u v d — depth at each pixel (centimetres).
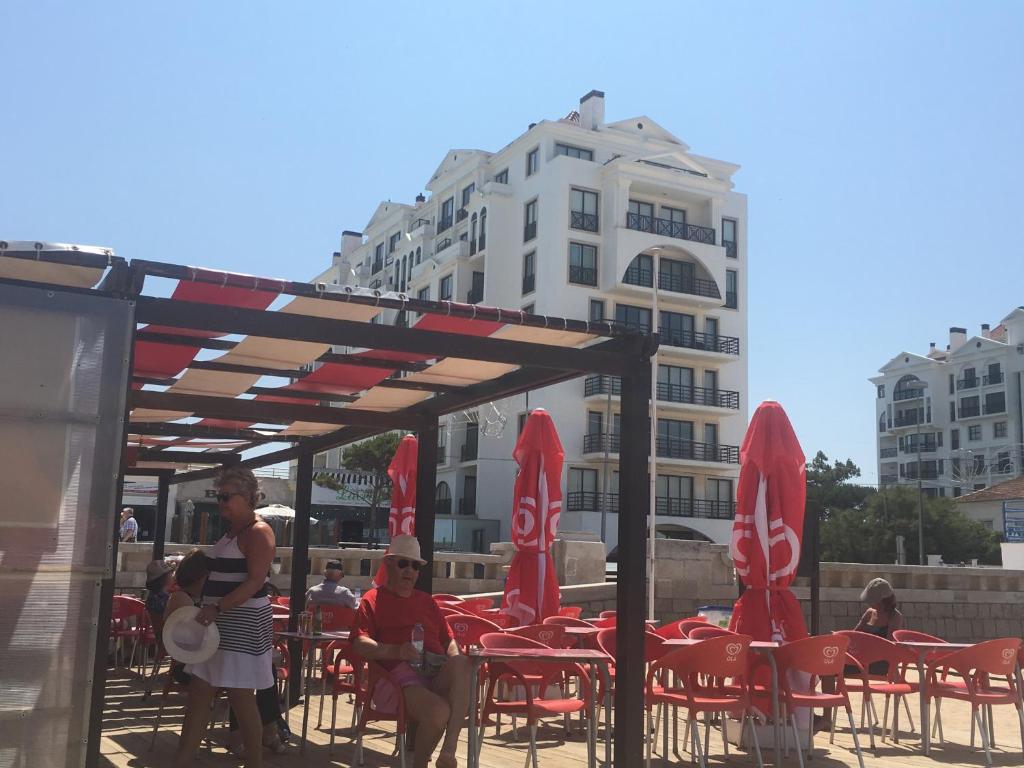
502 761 762
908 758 843
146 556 1672
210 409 924
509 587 1060
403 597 650
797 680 847
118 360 534
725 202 5294
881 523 6200
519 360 632
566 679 927
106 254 527
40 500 509
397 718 637
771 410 884
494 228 5072
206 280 554
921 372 9100
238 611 577
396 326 609
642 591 638
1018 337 8319
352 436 1053
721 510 5003
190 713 569
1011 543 2670
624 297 4906
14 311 518
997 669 862
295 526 1140
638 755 621
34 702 495
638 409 656
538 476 1073
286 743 794
